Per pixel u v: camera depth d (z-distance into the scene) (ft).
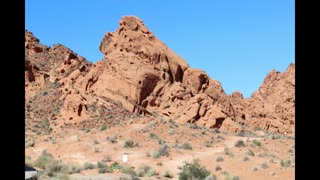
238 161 118.11
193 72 231.50
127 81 208.13
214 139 165.78
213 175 99.76
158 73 217.97
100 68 219.41
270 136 183.73
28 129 183.21
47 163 98.89
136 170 111.14
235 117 223.92
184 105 209.46
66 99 201.67
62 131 179.11
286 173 102.17
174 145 147.33
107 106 199.82
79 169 104.99
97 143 149.89
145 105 207.21
